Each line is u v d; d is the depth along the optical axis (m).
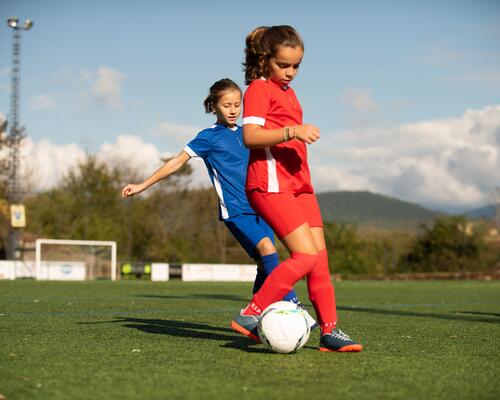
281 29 4.00
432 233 44.34
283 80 4.05
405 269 45.75
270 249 5.03
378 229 51.78
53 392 2.89
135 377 3.25
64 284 19.88
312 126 3.73
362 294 15.55
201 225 48.03
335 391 2.96
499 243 43.31
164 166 5.11
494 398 2.89
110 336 5.05
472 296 14.50
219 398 2.78
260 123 3.96
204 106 5.36
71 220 46.97
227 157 5.17
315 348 4.45
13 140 36.44
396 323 7.01
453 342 5.04
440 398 2.87
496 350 4.54
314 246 4.07
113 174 47.88
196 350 4.25
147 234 47.78
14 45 35.50
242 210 5.11
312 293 4.27
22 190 43.75
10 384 3.06
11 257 33.28
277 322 4.04
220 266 31.56
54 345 4.45
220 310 8.80
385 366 3.70
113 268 29.72
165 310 8.72
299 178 4.09
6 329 5.59
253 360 3.83
